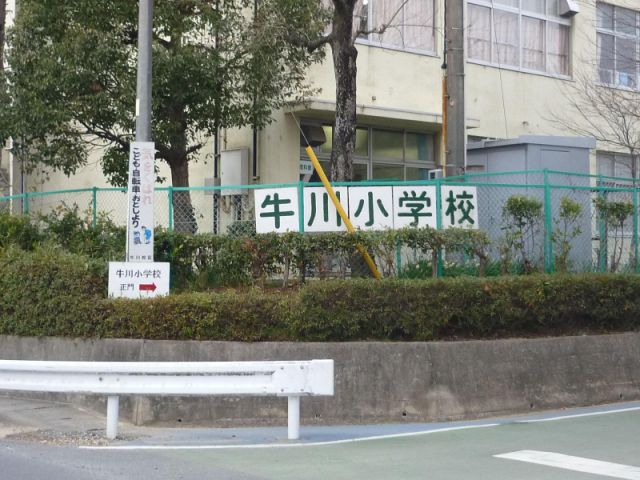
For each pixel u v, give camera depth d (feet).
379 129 61.16
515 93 67.31
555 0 70.44
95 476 22.38
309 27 47.52
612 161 69.72
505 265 39.78
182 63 42.68
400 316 33.94
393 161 61.82
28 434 28.91
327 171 57.88
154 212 38.04
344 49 44.27
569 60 70.74
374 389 32.40
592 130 67.67
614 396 37.04
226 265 38.45
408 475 22.48
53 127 43.04
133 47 44.80
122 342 33.91
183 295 34.53
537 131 68.39
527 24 68.59
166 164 57.52
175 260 39.11
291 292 36.11
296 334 33.55
